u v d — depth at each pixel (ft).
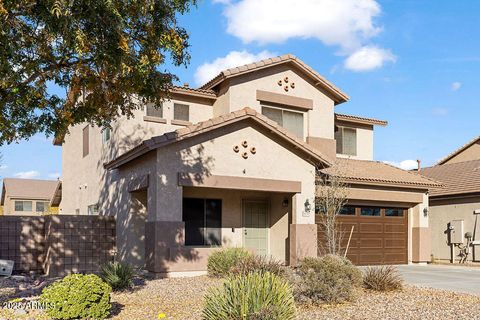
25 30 35.32
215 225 64.28
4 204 184.24
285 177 61.31
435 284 51.80
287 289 28.04
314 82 75.15
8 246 58.54
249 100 69.15
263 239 67.87
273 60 70.28
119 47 35.68
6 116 40.29
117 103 44.06
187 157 55.16
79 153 88.02
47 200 180.14
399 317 33.42
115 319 32.30
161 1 39.40
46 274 58.75
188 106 69.82
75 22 33.35
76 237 60.54
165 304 37.24
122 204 63.41
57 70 40.42
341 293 38.63
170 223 53.47
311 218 62.90
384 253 74.43
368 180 69.26
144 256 60.80
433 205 90.53
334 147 76.07
